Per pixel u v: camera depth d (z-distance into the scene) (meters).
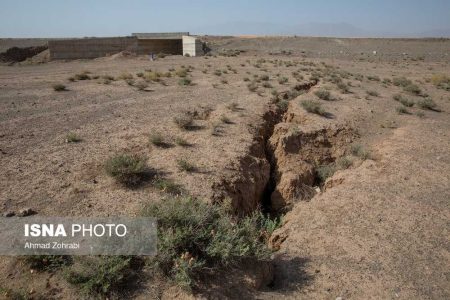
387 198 8.99
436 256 6.73
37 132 12.62
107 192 8.44
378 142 14.53
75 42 57.81
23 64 50.62
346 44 76.81
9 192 8.16
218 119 15.23
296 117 17.30
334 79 26.89
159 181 9.19
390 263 6.54
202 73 30.78
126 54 54.88
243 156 11.63
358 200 8.91
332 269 6.41
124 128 13.42
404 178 10.20
